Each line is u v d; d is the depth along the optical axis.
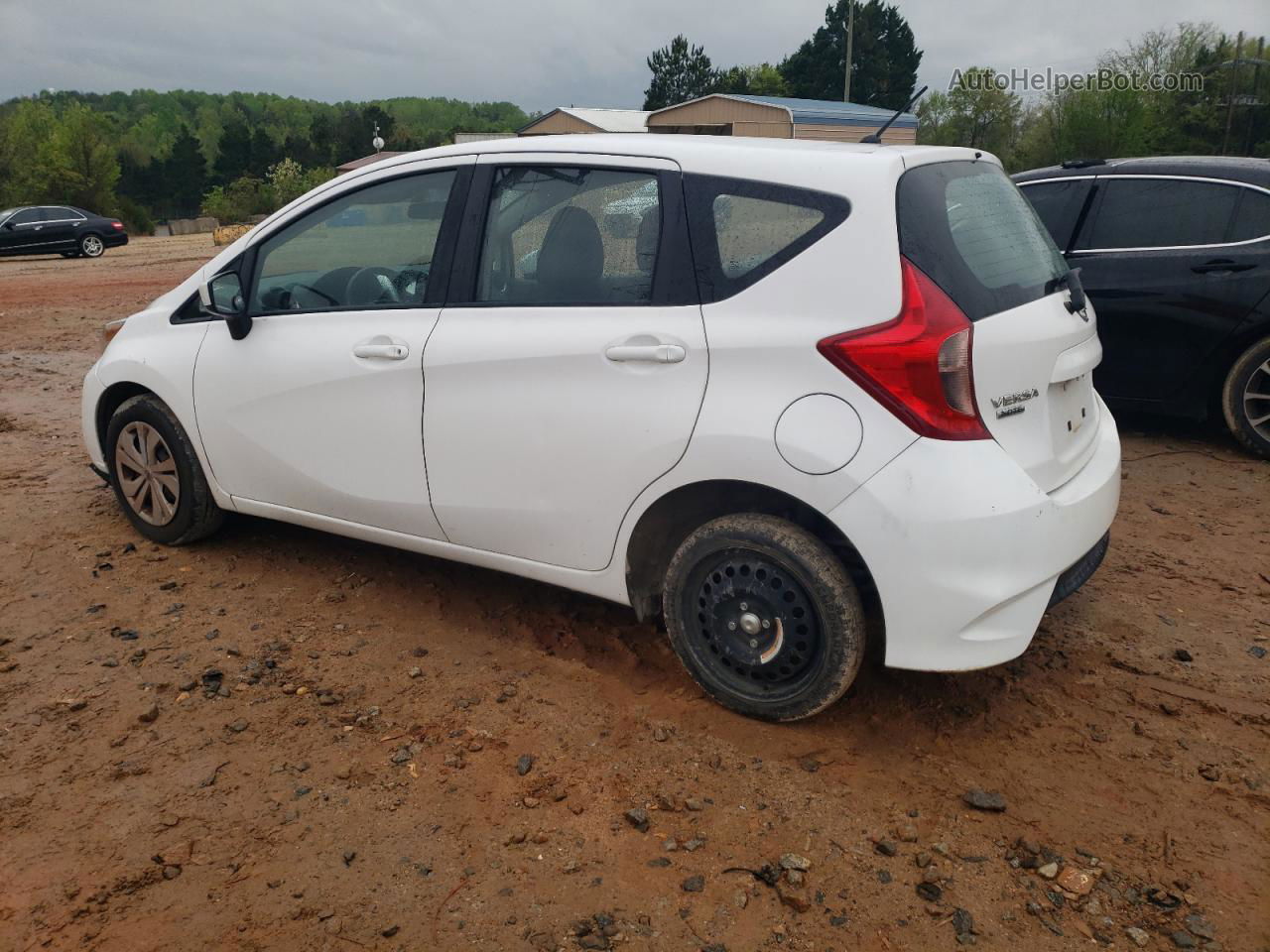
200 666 3.57
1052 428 3.09
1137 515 5.12
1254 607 4.05
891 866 2.59
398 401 3.60
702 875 2.55
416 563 4.48
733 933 2.37
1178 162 6.14
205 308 4.11
